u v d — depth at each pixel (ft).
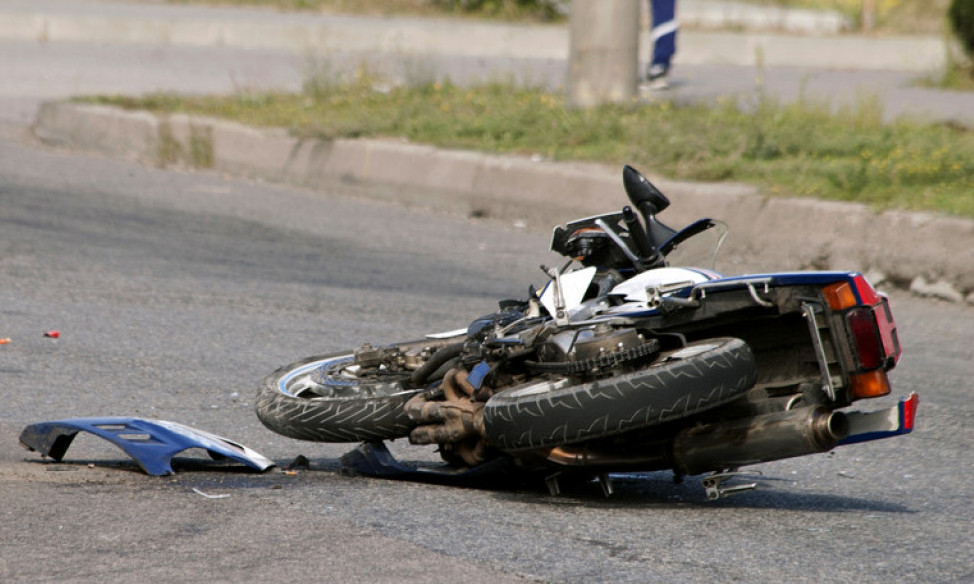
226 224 170.40
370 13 411.13
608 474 69.21
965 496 72.13
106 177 200.64
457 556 56.03
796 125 187.21
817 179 160.56
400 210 187.73
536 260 154.30
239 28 365.61
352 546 57.11
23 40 350.02
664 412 60.85
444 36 365.40
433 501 66.85
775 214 151.84
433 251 158.30
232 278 139.23
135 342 110.32
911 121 194.39
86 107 242.58
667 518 64.95
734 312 66.49
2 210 167.84
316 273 143.64
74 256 145.59
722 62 345.31
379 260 152.15
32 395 91.76
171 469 71.46
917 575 55.47
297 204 188.55
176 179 204.74
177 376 100.12
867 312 63.82
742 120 198.18
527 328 69.92
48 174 198.70
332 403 76.33
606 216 74.28
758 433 62.49
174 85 288.71
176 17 375.45
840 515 66.59
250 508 63.57
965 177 156.56
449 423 69.41
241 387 98.07
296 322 120.67
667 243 74.90
